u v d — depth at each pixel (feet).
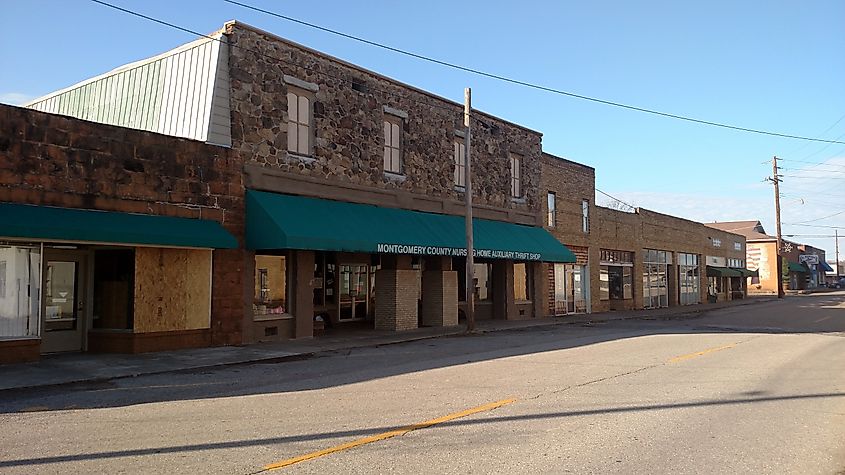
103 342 48.57
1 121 40.65
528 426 24.82
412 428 24.38
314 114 61.62
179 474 18.65
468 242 70.23
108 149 45.85
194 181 51.19
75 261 49.01
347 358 47.62
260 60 57.06
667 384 34.88
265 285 57.98
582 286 109.09
